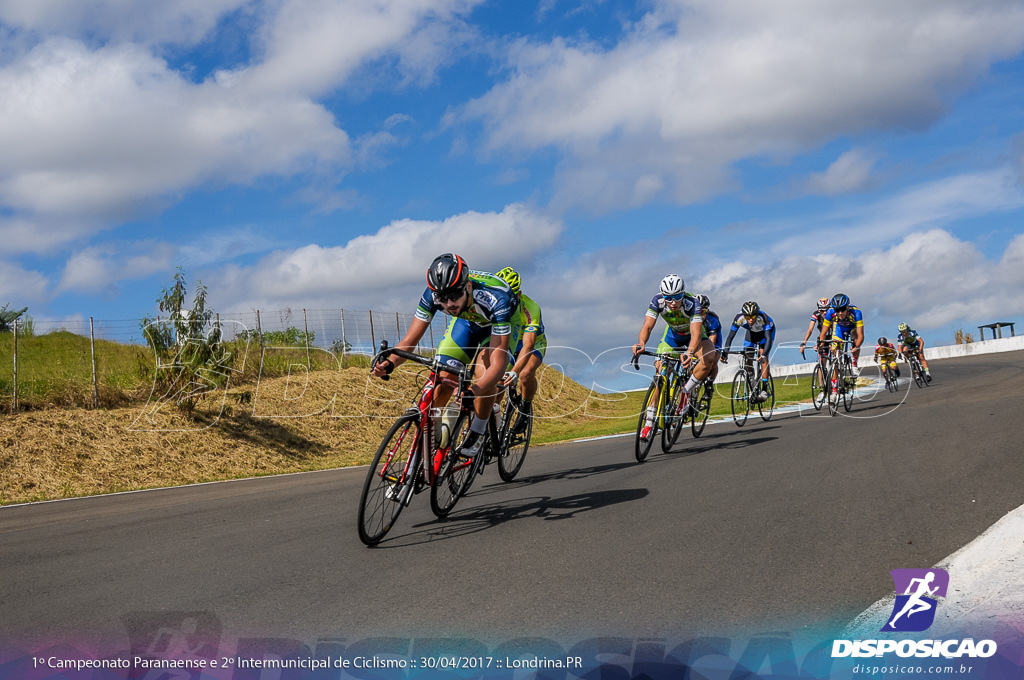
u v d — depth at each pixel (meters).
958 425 6.77
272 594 2.86
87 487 8.79
